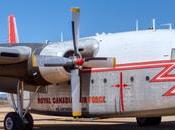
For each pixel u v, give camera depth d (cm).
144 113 1614
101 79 1694
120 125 2145
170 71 1538
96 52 1717
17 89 1780
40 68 1675
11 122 1766
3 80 1795
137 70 1606
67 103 1798
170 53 1557
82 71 1741
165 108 1552
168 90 1534
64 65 1641
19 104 1777
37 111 1933
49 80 1706
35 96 1861
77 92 1667
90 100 1722
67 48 1681
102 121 2447
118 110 1650
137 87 1602
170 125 2122
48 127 2045
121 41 1678
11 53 1648
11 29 2372
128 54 1641
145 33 1656
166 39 1590
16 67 1712
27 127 1841
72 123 2302
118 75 1650
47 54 1681
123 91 1634
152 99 1566
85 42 1705
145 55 1602
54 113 1875
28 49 1708
